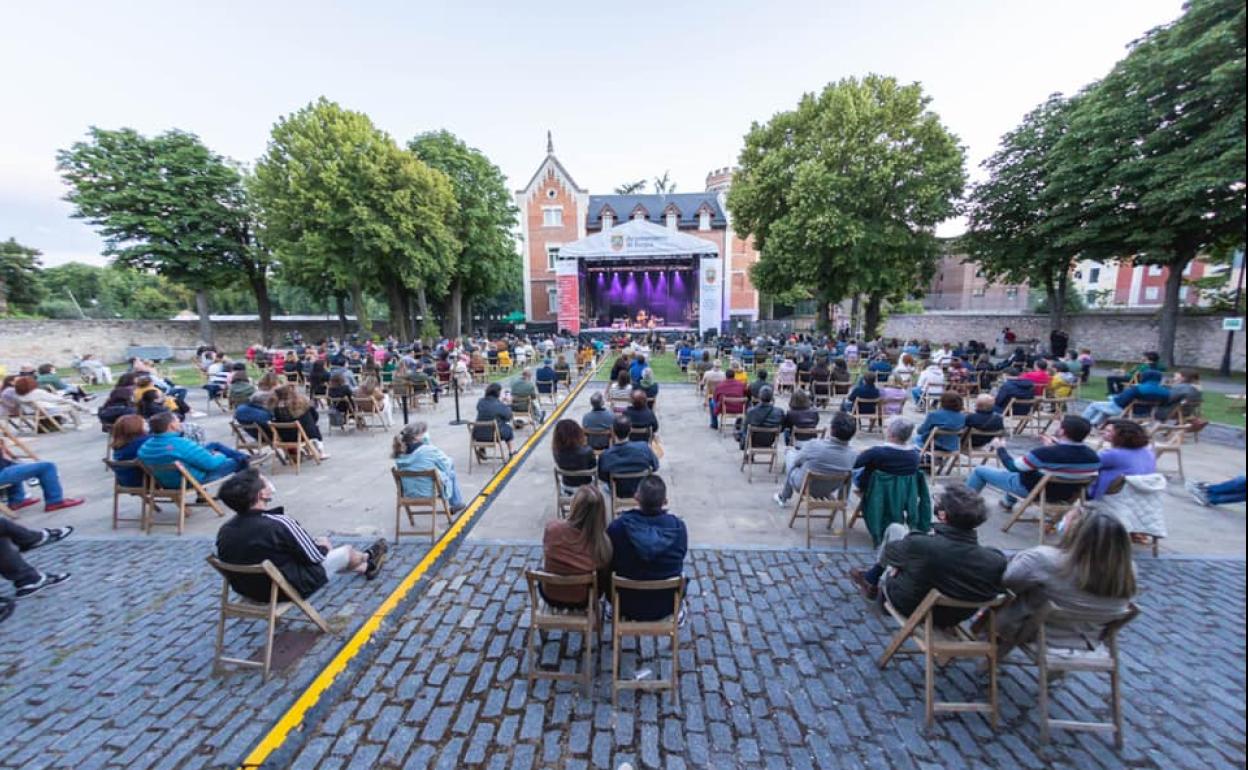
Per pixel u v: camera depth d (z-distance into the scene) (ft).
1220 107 39.40
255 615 9.32
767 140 76.18
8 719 8.28
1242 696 8.69
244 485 9.43
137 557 14.21
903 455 13.17
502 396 29.19
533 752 7.66
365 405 29.30
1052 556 7.84
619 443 15.61
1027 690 8.98
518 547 14.67
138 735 7.97
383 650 10.07
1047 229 52.90
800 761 7.50
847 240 62.69
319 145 74.38
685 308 128.36
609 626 10.66
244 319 103.04
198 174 84.38
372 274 82.53
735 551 14.39
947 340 86.94
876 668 9.55
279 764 7.43
